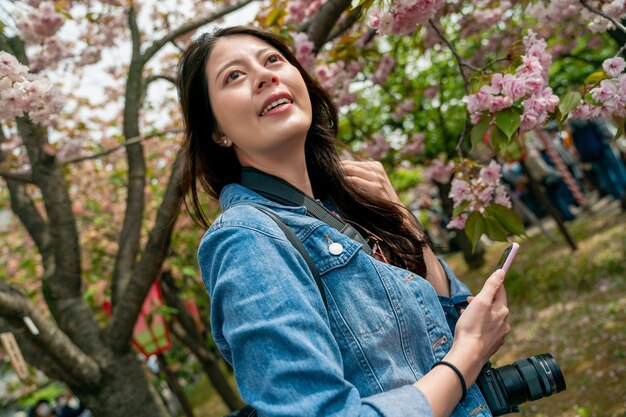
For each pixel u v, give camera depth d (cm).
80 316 404
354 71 412
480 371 128
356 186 165
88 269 797
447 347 124
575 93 200
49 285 413
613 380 440
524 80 200
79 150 470
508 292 802
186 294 803
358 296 117
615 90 196
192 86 144
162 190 829
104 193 858
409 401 101
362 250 124
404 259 150
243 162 144
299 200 135
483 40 568
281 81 136
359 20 247
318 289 112
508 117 204
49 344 371
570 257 809
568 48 482
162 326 571
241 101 133
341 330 113
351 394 97
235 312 101
